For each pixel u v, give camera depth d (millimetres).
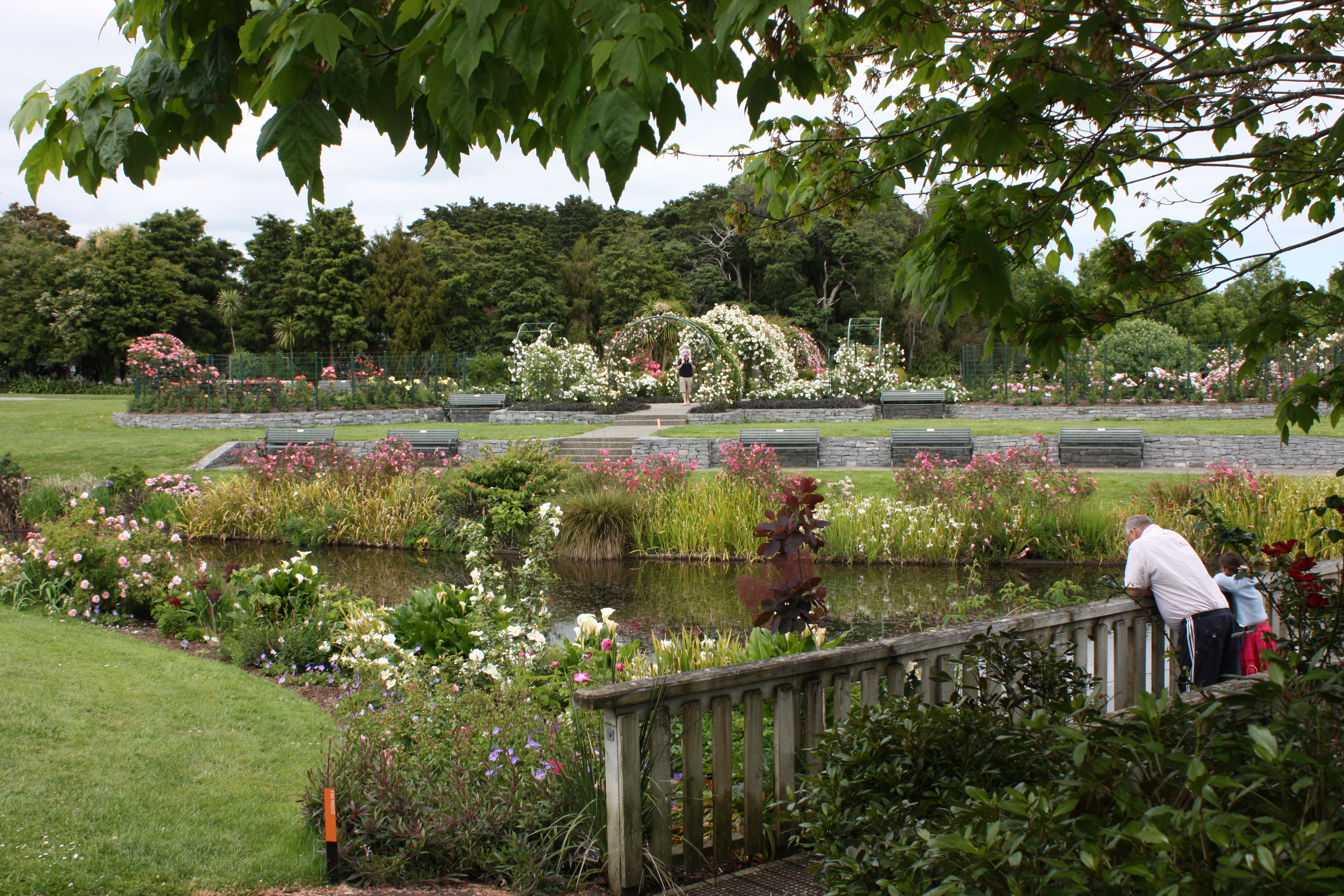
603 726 3010
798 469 18422
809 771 3268
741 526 13477
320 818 3783
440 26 1761
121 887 3217
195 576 8562
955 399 27078
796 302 48750
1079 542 12398
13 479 14891
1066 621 3922
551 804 3475
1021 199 2936
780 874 3035
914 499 13891
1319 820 1430
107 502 14977
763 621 5059
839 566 12523
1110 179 3771
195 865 3439
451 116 1827
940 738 2398
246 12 2154
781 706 3254
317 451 17516
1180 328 37812
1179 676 4410
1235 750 1625
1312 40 3248
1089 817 1483
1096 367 26203
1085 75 2645
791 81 2307
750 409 25891
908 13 3078
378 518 14914
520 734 4066
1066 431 18266
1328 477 13391
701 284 50531
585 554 13539
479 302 49812
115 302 47250
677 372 30984
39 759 4309
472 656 5832
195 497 15914
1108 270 3797
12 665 5867
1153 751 1473
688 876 3082
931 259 3074
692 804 3088
